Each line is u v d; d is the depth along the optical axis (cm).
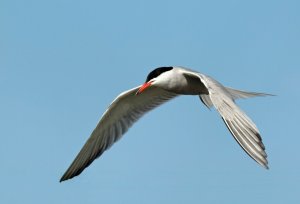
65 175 1424
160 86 1350
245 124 1008
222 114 1040
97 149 1441
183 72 1316
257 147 984
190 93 1358
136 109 1452
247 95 1345
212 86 1096
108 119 1430
